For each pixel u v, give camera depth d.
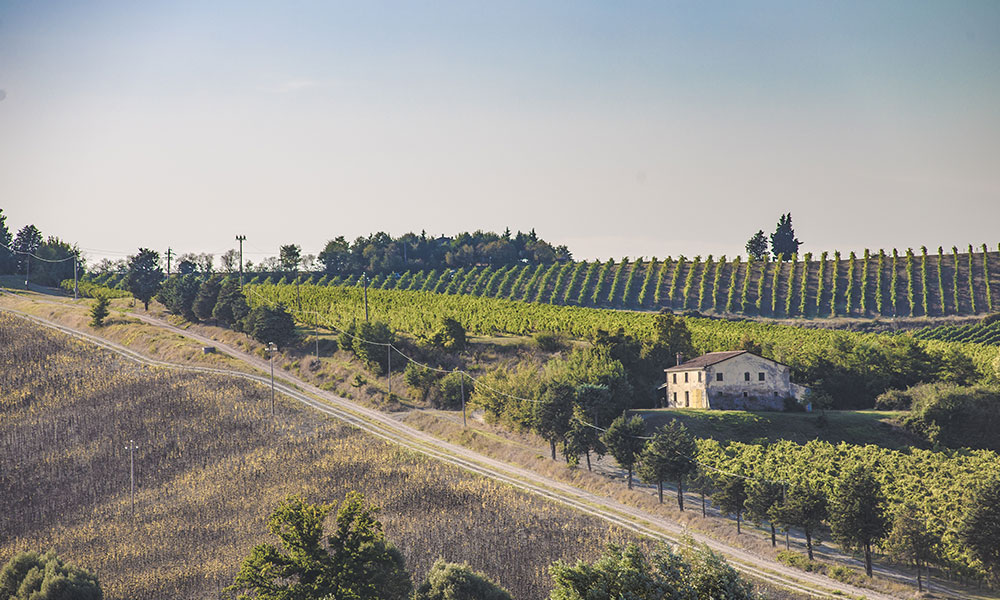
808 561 86.75
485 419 140.25
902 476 102.62
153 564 89.00
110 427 133.00
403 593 73.12
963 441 118.81
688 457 102.75
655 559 43.78
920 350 147.00
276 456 121.50
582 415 119.75
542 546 88.75
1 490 113.06
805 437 119.44
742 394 131.88
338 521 71.50
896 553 81.56
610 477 115.19
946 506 91.50
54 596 72.06
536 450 127.00
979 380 142.00
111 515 104.75
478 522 96.00
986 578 80.50
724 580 41.91
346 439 129.25
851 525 83.38
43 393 146.62
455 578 70.00
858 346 149.38
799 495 88.19
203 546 93.00
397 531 93.25
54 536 99.00
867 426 122.31
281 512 71.25
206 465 119.88
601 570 43.28
